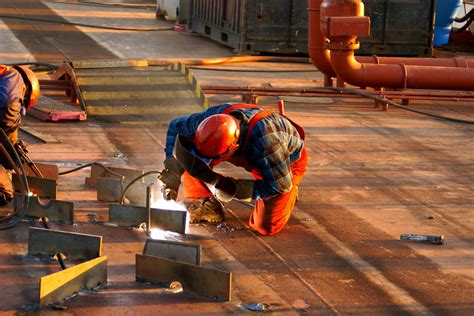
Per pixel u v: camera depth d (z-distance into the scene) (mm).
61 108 25391
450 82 30484
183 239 15492
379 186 20000
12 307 12156
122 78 27438
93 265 12906
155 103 26219
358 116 28734
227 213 17203
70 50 41188
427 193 19594
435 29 49219
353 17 28812
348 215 17562
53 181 16781
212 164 14734
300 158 16250
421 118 29031
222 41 45375
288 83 34969
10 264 13789
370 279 14070
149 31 50500
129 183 16578
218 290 12781
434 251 15633
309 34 31359
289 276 14016
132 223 15844
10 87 15883
